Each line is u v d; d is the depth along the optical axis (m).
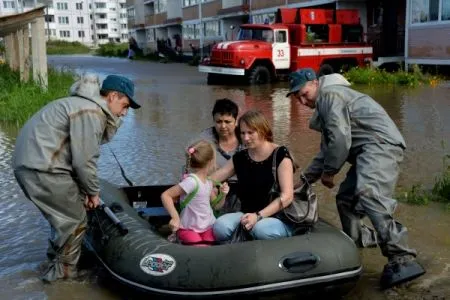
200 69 21.14
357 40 21.97
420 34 20.75
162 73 27.86
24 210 5.86
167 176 7.05
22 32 14.72
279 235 3.85
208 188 4.11
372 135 4.08
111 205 4.42
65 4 123.75
